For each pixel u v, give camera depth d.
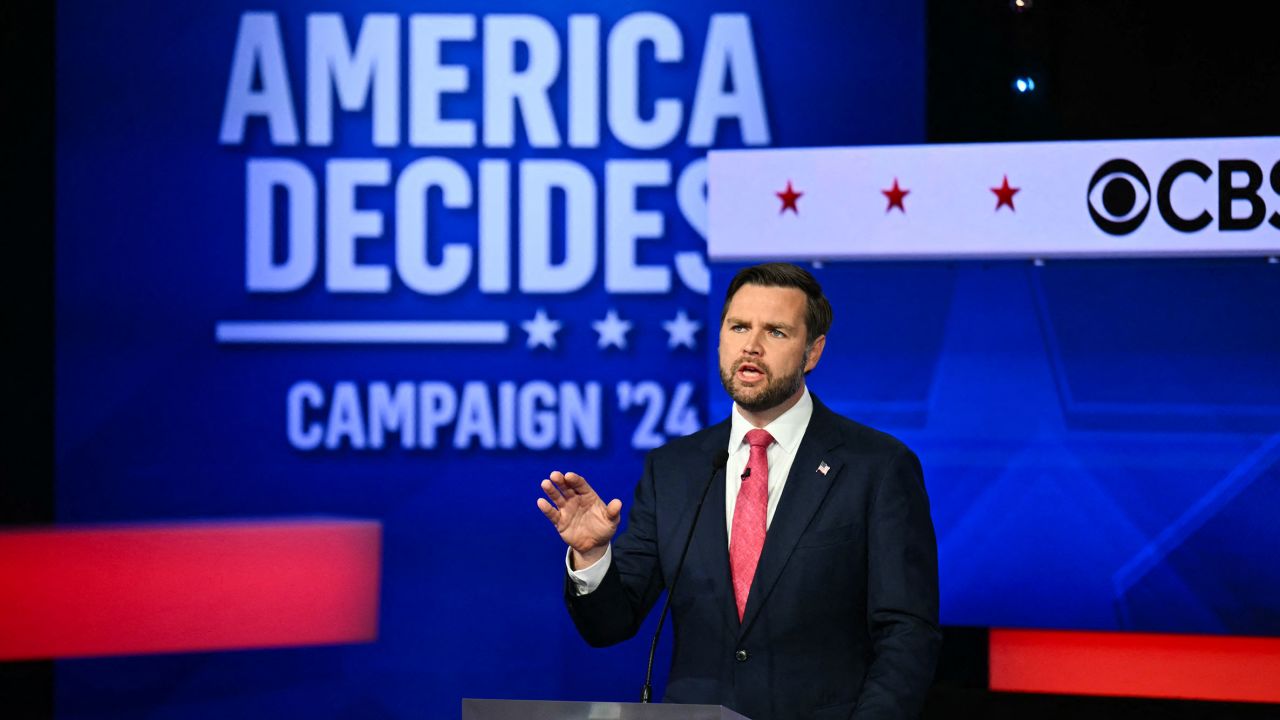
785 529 7.94
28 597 14.76
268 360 14.88
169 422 14.87
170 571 14.81
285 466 14.88
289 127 14.98
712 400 13.59
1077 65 14.15
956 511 13.30
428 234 14.95
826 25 14.67
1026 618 13.21
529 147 14.94
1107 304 13.16
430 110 14.97
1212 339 13.04
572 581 7.70
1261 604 12.93
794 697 7.72
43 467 14.86
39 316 14.88
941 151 13.15
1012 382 13.27
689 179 14.82
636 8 14.91
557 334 14.87
